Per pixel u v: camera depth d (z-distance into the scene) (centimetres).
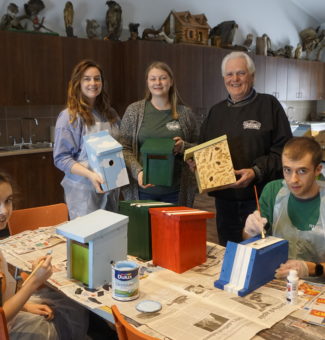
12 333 148
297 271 142
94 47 484
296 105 826
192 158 215
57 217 241
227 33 620
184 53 545
